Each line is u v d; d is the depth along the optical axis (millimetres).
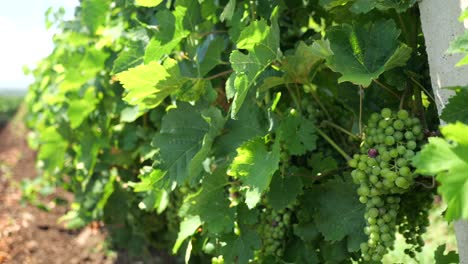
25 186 8094
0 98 27266
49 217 7250
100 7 4141
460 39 1577
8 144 14500
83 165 4582
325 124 2490
